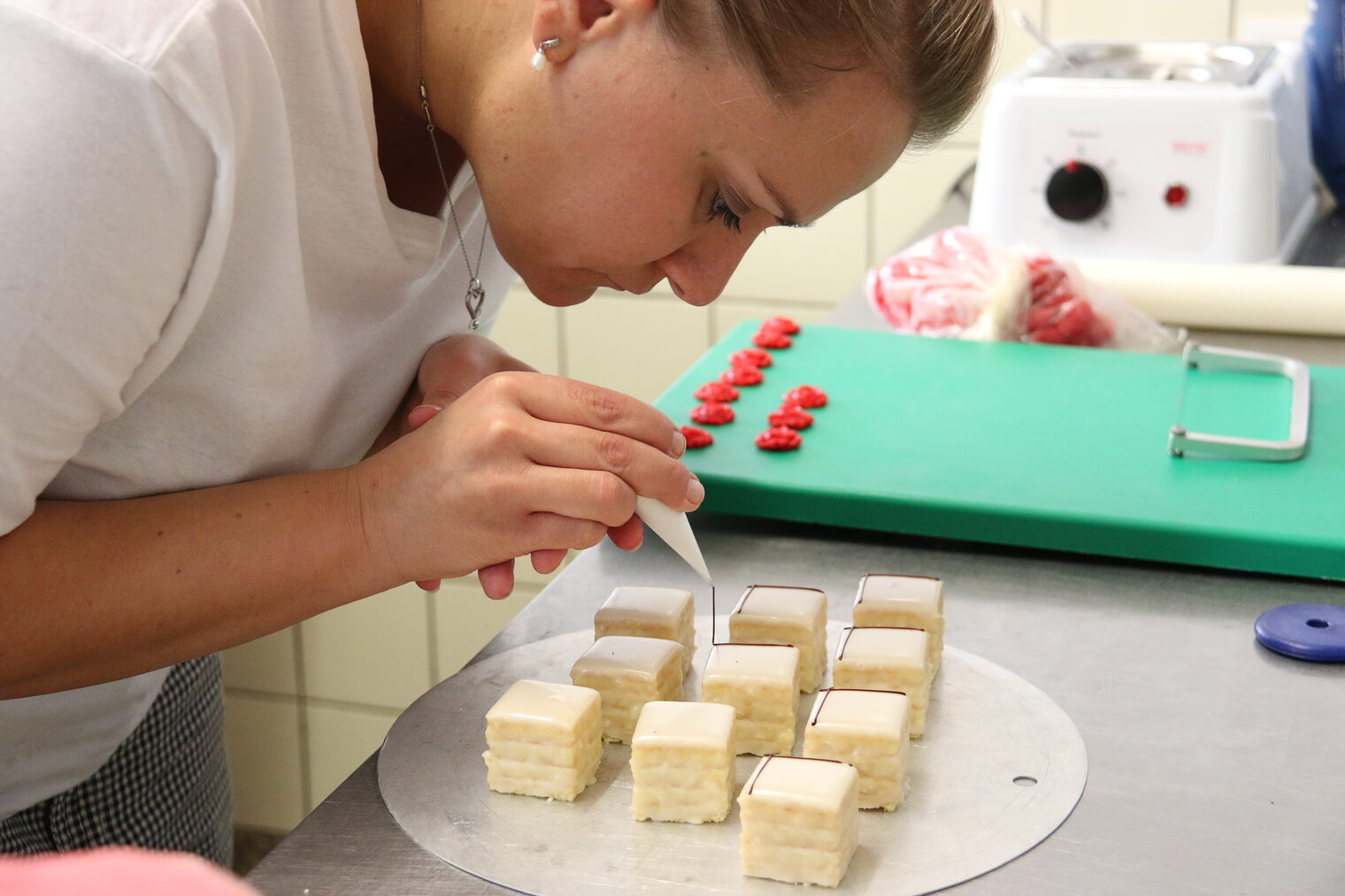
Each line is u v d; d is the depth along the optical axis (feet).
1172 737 2.27
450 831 2.06
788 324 4.17
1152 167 4.39
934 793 2.13
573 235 2.41
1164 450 3.27
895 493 3.04
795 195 2.27
